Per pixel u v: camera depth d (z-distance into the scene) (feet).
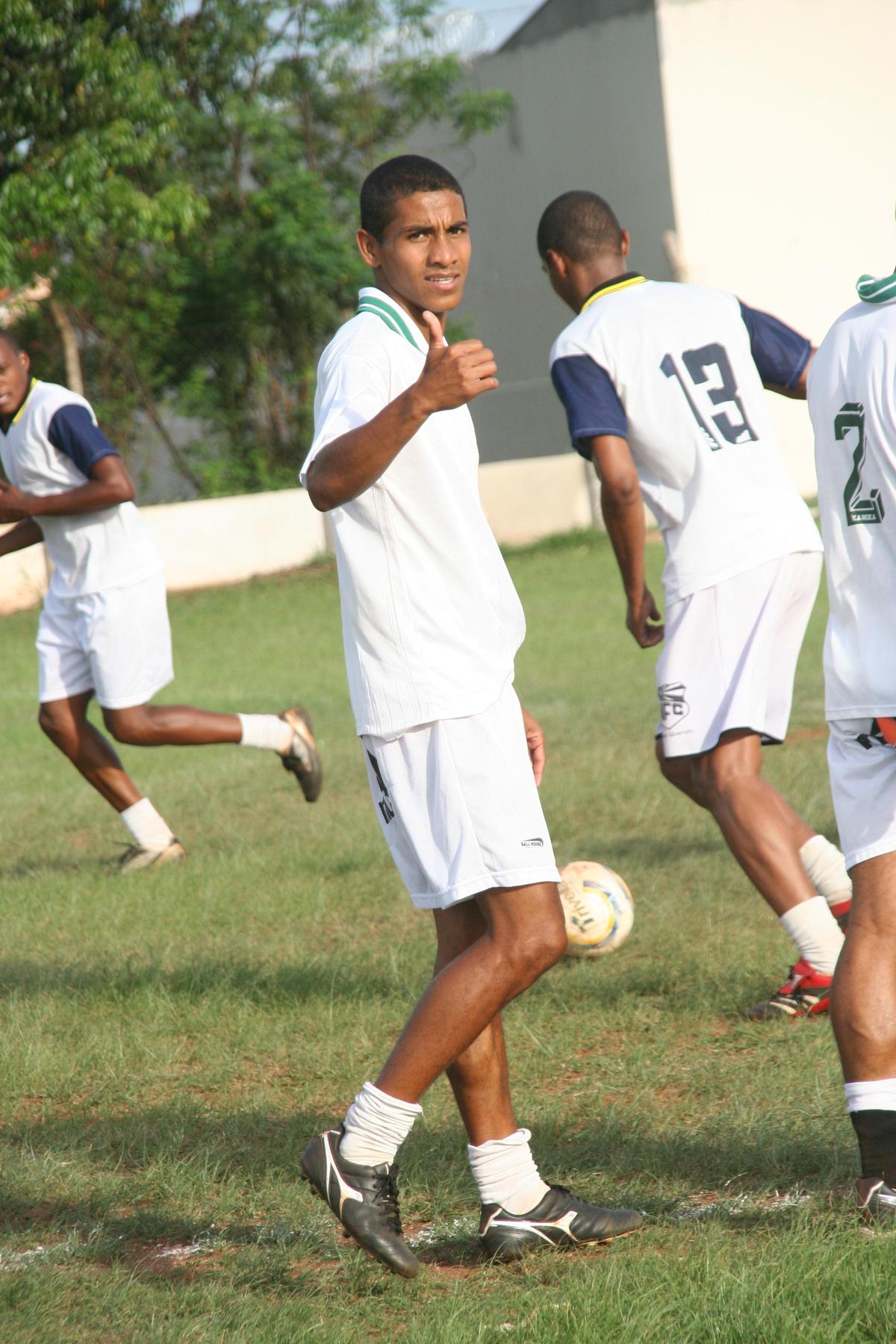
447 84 314.14
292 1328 31.30
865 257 310.24
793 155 304.09
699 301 55.16
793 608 53.26
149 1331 31.53
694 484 53.16
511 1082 46.62
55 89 223.10
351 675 35.29
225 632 197.77
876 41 305.73
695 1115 43.21
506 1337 30.17
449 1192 38.78
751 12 297.94
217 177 309.01
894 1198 34.37
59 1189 39.78
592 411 53.78
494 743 34.40
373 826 86.02
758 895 67.00
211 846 83.41
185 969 58.65
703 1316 29.86
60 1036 52.19
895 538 35.14
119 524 76.07
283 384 322.34
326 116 322.14
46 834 90.12
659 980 55.42
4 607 238.07
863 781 36.09
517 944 33.91
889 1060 35.04
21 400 74.43
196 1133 43.70
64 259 286.05
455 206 35.29
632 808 85.56
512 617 36.09
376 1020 52.47
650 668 140.67
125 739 77.10
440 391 30.40
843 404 35.94
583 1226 35.42
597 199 57.47
